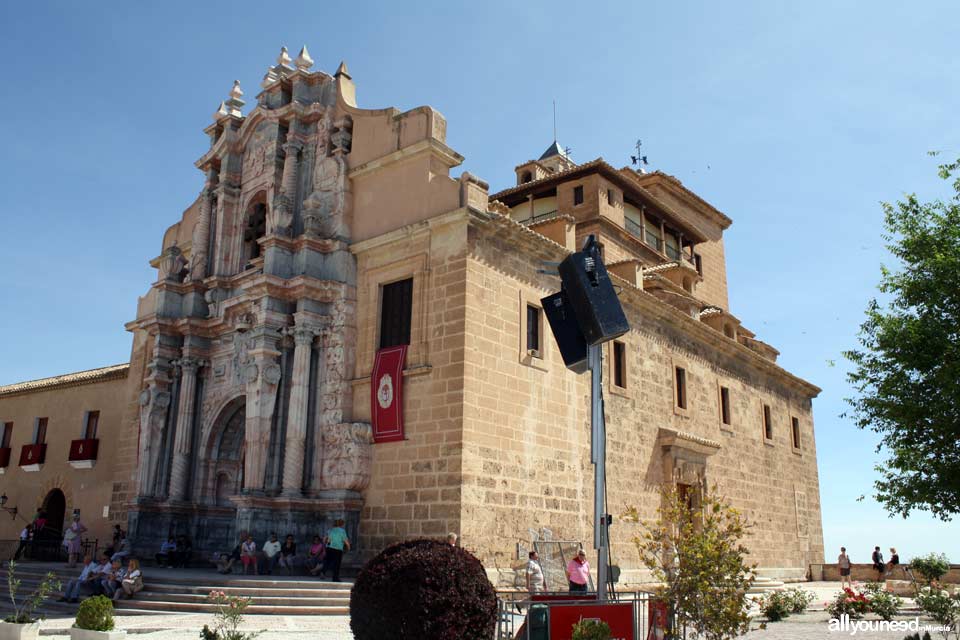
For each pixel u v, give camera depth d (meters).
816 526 40.28
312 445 22.91
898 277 19.39
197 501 26.53
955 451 17.83
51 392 36.66
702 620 11.33
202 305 28.84
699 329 32.25
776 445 37.91
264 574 20.89
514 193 37.53
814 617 20.02
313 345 23.84
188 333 27.97
